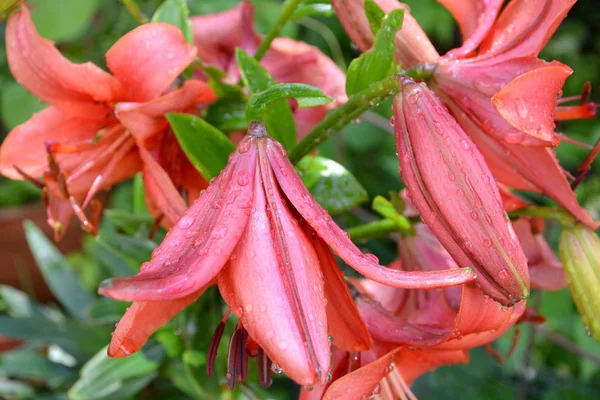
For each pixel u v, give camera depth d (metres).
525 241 0.38
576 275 0.36
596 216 0.78
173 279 0.26
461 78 0.33
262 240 0.28
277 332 0.26
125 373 0.46
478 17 0.35
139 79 0.36
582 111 0.35
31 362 0.57
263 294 0.27
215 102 0.40
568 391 0.72
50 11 0.64
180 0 0.42
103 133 0.39
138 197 0.50
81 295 0.63
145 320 0.28
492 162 0.35
